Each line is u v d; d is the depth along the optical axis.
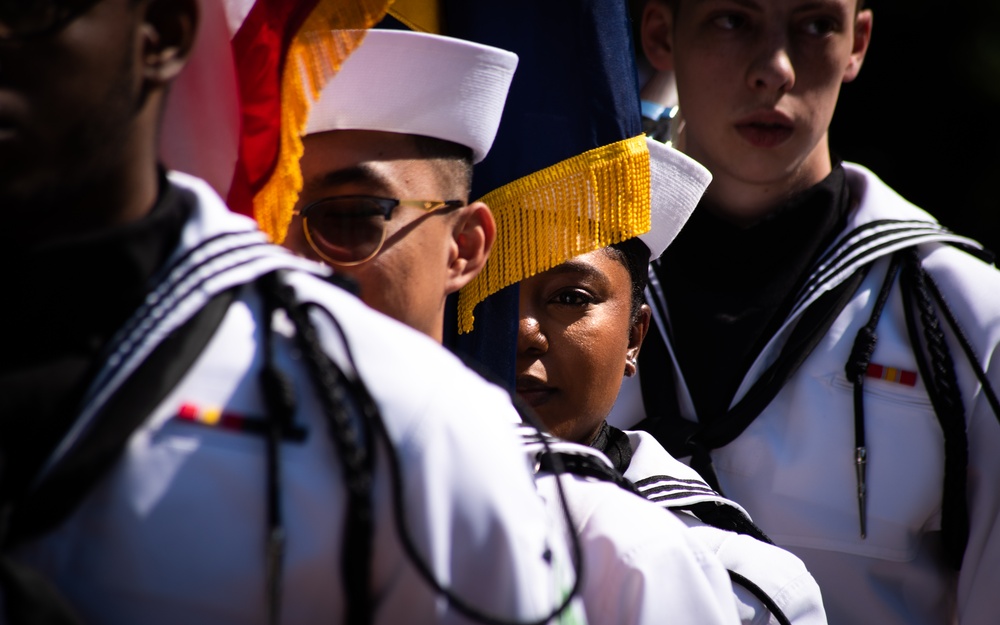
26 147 2.11
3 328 2.12
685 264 5.61
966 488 5.07
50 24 2.11
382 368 2.28
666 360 5.50
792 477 5.18
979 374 5.07
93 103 2.15
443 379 2.34
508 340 3.88
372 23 3.11
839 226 5.59
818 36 5.46
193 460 2.12
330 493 2.16
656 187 4.34
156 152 2.32
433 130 3.26
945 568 5.19
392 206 3.18
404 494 2.19
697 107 5.61
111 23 2.16
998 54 10.98
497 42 3.90
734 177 5.54
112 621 2.06
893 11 11.09
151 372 2.13
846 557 5.11
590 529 3.29
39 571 2.05
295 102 3.08
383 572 2.22
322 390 2.19
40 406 2.08
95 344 2.15
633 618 3.15
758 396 5.28
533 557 2.35
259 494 2.13
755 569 4.00
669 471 4.25
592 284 4.03
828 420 5.19
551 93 3.96
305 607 2.16
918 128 11.21
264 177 3.11
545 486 3.40
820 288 5.35
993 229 11.02
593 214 3.96
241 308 2.26
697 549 3.52
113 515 2.07
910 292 5.30
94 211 2.20
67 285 2.13
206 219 2.29
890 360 5.21
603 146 3.97
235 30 3.10
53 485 2.04
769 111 5.41
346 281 2.46
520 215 3.93
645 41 6.12
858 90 11.25
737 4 5.44
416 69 3.22
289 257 2.37
